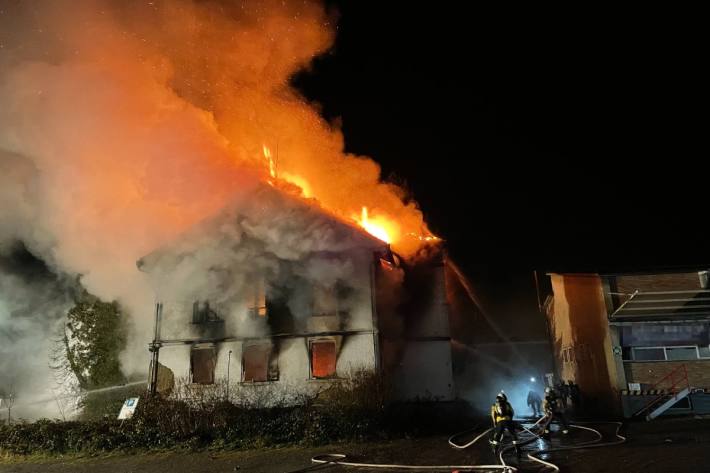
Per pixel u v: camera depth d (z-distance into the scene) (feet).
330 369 64.69
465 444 45.29
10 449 49.70
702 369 60.64
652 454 37.06
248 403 59.52
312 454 43.70
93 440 49.21
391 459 40.50
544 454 39.37
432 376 73.31
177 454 46.37
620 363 61.62
